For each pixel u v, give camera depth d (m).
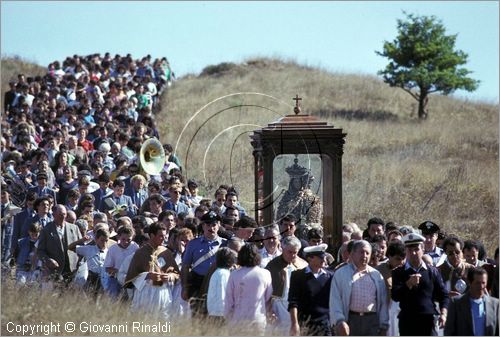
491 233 44.12
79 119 51.59
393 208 47.44
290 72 99.38
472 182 53.25
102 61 72.44
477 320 21.05
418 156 62.78
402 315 22.39
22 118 49.81
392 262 22.70
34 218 29.44
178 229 25.84
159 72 84.56
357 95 90.25
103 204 33.53
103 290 25.81
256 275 22.03
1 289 24.72
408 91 87.06
